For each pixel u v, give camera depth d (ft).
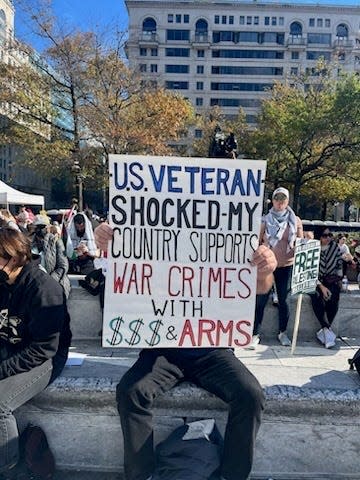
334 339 15.34
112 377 10.37
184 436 9.09
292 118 110.52
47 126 111.34
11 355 9.45
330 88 118.21
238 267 9.82
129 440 8.70
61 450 10.02
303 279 13.55
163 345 9.76
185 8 290.35
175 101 107.76
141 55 294.46
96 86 100.94
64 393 9.82
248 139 132.05
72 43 98.02
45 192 264.72
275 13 292.20
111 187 9.66
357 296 16.63
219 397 9.19
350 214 201.87
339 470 9.86
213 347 9.82
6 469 8.90
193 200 9.73
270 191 137.18
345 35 295.69
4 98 104.58
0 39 120.98
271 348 15.06
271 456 9.87
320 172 119.55
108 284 9.71
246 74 295.07
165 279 9.77
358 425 9.73
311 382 10.49
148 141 100.12
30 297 9.11
